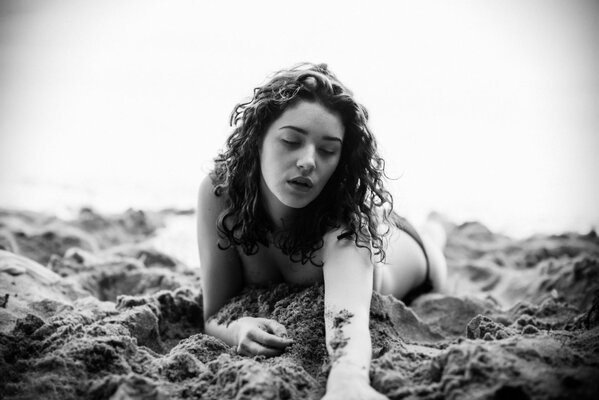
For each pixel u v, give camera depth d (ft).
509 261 11.39
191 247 12.13
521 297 9.71
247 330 6.26
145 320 6.73
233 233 6.88
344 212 6.59
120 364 5.61
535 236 12.42
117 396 5.05
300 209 6.64
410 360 5.74
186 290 7.82
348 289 6.11
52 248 10.73
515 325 7.19
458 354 5.18
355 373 5.19
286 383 5.26
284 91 6.07
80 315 6.63
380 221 7.85
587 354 5.38
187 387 5.41
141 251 10.64
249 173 6.52
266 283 7.30
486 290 10.38
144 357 5.87
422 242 8.75
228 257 7.13
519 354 5.17
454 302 8.29
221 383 5.36
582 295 9.04
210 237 7.09
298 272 6.99
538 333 6.12
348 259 6.33
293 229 6.69
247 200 6.64
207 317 7.30
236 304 7.08
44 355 5.77
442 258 9.16
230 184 6.72
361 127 6.31
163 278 9.12
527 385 4.82
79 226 12.21
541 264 10.47
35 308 7.22
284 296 7.01
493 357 5.07
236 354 6.27
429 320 8.07
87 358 5.57
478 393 4.85
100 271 9.25
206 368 5.69
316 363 6.04
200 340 6.36
